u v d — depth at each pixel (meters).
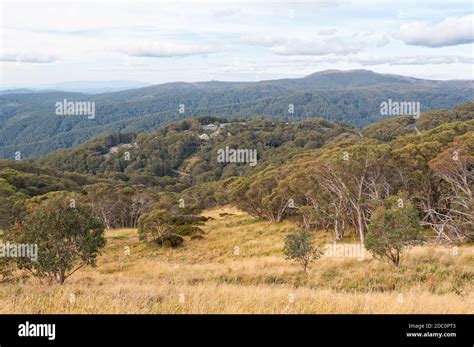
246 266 23.89
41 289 13.88
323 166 36.16
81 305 10.02
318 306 9.86
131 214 64.62
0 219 41.91
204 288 12.45
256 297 10.98
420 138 42.62
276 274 20.72
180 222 49.50
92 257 17.80
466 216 29.88
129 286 15.00
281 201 47.38
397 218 19.44
